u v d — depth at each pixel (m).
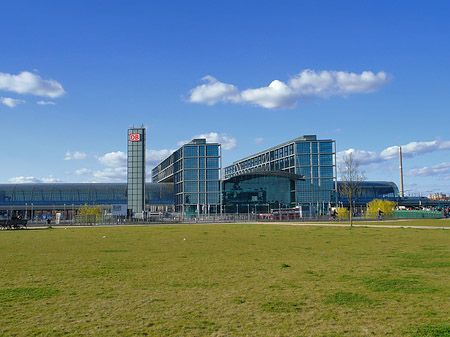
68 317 11.36
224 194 160.00
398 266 19.52
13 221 63.62
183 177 161.88
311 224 71.38
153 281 16.34
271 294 13.91
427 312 11.57
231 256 23.94
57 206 155.38
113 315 11.53
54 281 16.48
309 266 19.80
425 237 36.78
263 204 159.50
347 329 10.17
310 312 11.70
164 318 11.21
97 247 30.17
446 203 196.75
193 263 21.16
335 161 167.88
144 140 149.50
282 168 180.25
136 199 146.00
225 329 10.23
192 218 108.06
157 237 40.47
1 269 19.59
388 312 11.62
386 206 108.19
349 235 40.44
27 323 10.84
